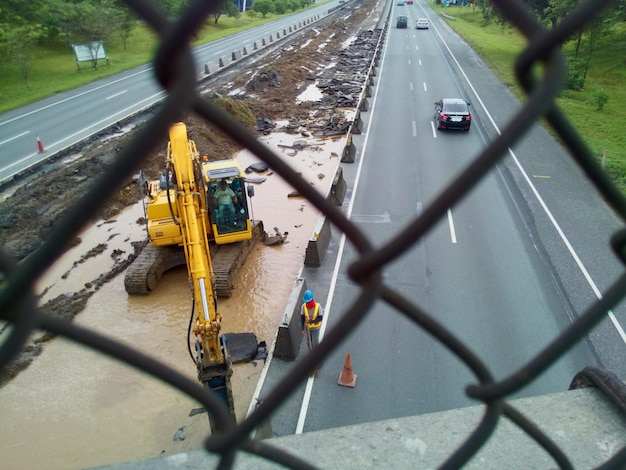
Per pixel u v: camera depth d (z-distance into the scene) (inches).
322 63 1631.4
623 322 407.5
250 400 379.2
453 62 1525.6
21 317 42.8
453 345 66.0
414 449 101.7
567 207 612.1
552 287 465.7
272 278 536.1
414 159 805.2
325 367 380.8
